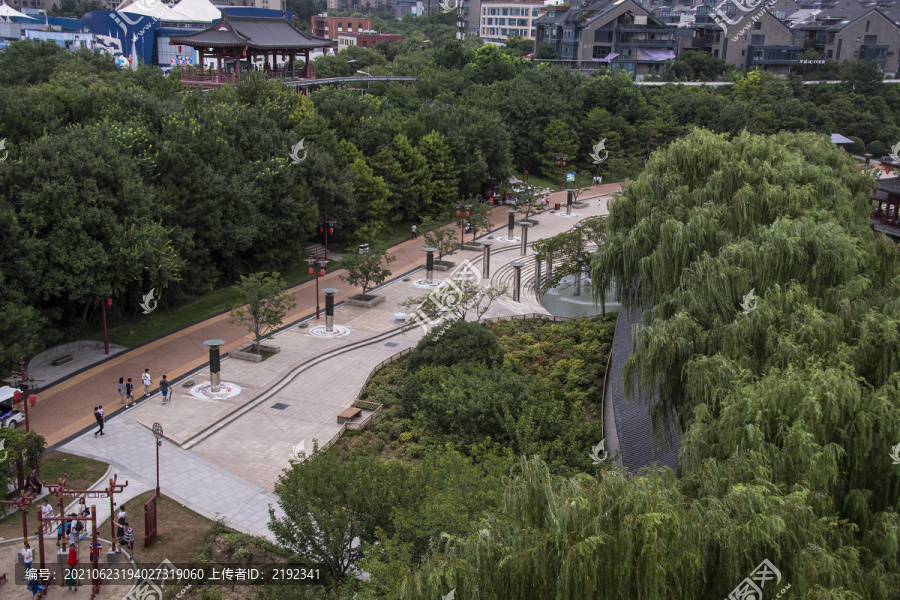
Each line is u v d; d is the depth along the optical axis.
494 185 115.19
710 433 28.28
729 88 151.38
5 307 46.03
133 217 55.94
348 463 33.88
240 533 34.34
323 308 68.25
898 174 86.12
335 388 52.31
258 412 48.38
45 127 63.16
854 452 26.14
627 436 40.09
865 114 136.50
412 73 147.38
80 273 51.28
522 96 128.62
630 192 52.59
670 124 134.50
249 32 104.31
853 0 188.50
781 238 36.88
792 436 25.31
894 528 22.67
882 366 29.81
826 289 35.47
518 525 22.19
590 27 166.12
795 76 152.50
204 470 40.75
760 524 21.20
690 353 34.31
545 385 46.38
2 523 34.34
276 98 87.31
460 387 43.25
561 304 75.25
